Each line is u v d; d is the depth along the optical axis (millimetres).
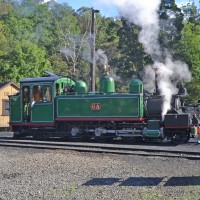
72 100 21000
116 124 20109
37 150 15680
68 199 7656
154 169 10844
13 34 65500
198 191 8023
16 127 22531
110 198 7617
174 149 15641
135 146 17172
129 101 19625
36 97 21891
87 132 20766
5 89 31750
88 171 10562
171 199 7414
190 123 18250
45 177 9898
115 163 11945
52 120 21406
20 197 7891
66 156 13547
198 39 32094
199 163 11961
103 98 20266
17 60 41031
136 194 7883
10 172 10719
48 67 44375
